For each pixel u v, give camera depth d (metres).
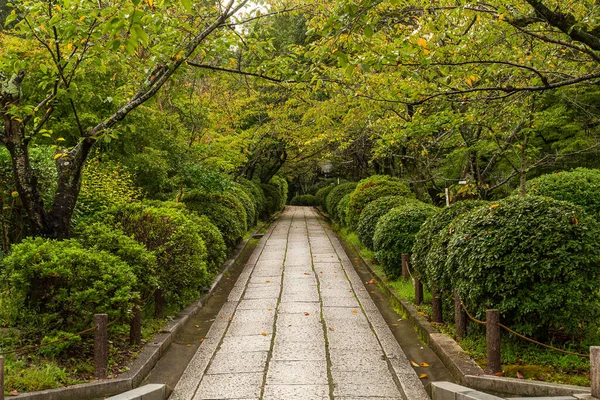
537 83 6.29
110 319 5.01
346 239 15.37
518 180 12.04
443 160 13.03
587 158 11.92
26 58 5.86
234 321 7.06
